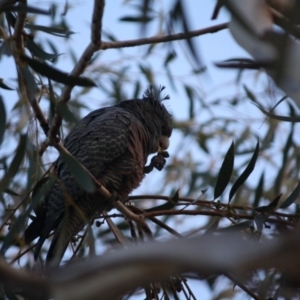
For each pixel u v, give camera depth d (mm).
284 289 4363
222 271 2967
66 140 10711
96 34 6375
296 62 3895
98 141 10203
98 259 3117
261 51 4137
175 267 2926
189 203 8352
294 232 2916
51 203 9523
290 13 4090
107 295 3035
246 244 2938
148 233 8461
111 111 10922
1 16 8203
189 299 7832
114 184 10250
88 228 7184
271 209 7941
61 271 3139
